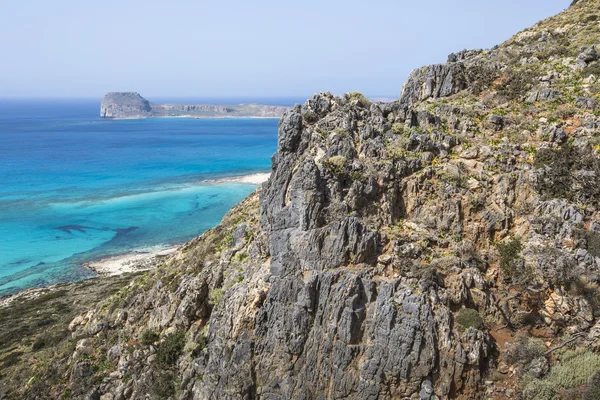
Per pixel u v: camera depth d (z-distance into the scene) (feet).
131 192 413.18
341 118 88.02
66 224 320.29
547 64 118.93
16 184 452.35
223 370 72.38
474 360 63.31
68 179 479.00
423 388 62.90
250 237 89.04
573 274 70.59
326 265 71.92
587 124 90.22
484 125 96.07
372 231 73.00
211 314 81.41
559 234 76.02
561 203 78.13
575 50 122.52
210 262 97.81
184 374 78.18
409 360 63.31
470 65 123.13
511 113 99.30
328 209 75.20
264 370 70.90
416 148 87.40
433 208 79.66
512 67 121.60
